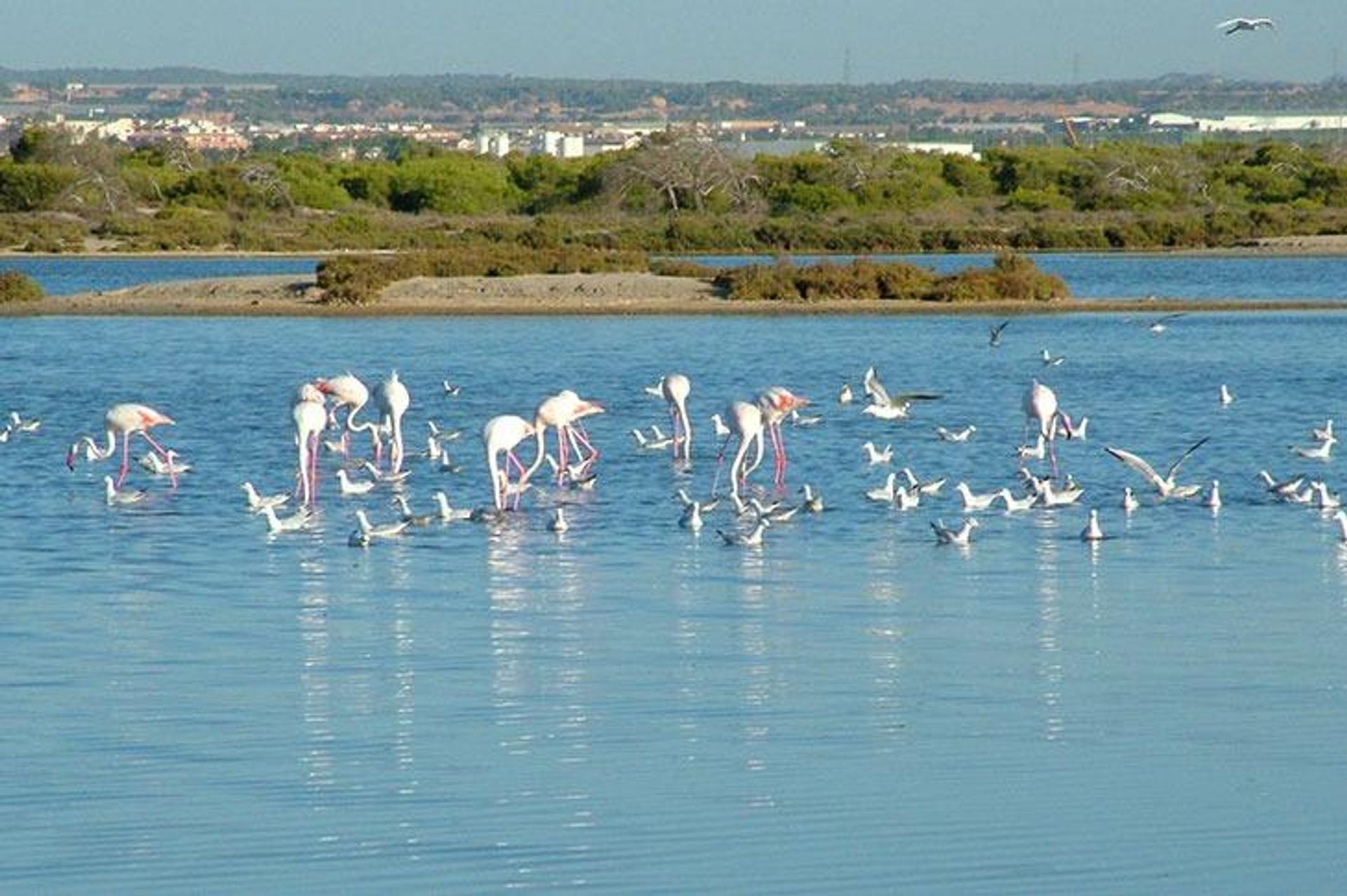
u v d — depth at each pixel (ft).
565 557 96.02
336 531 104.47
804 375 186.29
